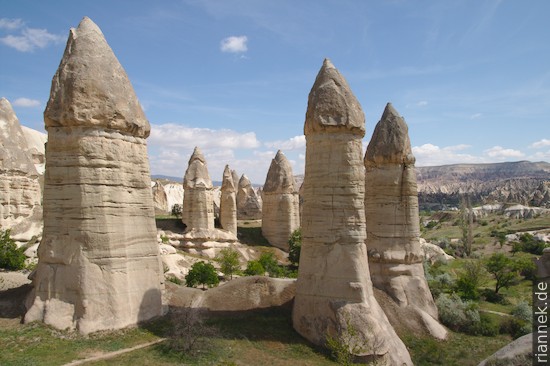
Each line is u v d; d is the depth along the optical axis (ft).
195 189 168.25
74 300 63.26
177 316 70.28
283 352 66.13
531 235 242.17
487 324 98.43
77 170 64.69
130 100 70.33
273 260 155.84
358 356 65.36
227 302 81.76
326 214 72.90
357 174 73.46
